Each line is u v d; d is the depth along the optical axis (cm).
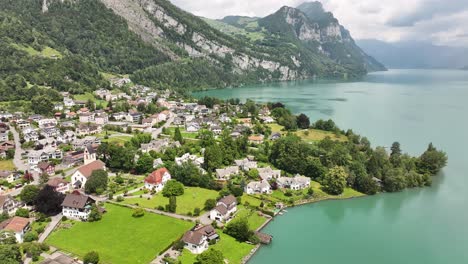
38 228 10919
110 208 12669
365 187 15825
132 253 9875
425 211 14175
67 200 11981
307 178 16050
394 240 11850
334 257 10688
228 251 10462
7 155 17688
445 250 11294
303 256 10656
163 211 12612
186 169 15362
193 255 9981
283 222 12950
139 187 14712
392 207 14562
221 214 12062
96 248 10056
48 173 15800
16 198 13000
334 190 15562
